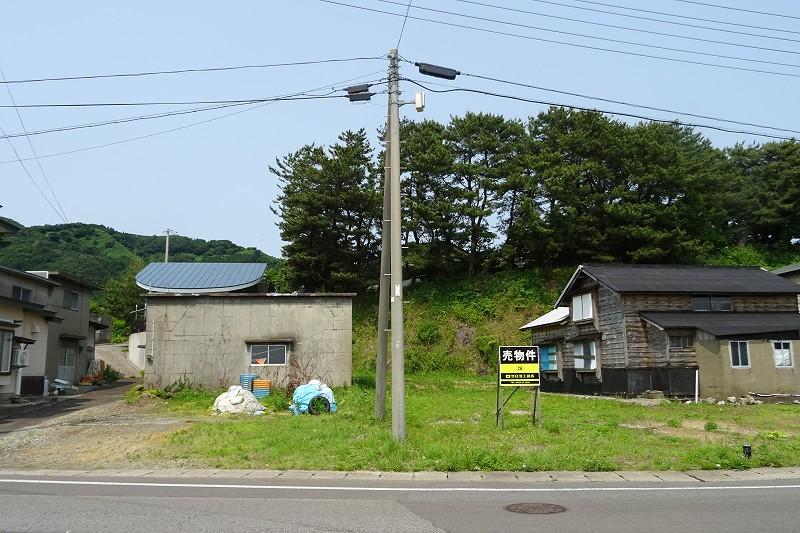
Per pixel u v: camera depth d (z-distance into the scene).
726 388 21.77
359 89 13.04
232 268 36.38
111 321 56.69
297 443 11.31
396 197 12.41
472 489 8.00
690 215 41.47
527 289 40.78
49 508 6.68
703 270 28.23
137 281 33.75
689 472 9.38
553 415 16.62
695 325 23.11
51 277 31.95
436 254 41.31
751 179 45.09
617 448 10.90
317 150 36.72
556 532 5.80
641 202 40.75
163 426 14.27
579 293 28.95
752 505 7.04
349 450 10.58
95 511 6.53
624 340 24.80
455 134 42.62
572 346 29.53
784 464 9.91
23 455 10.70
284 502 7.05
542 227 39.66
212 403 19.73
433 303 40.56
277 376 23.23
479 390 29.20
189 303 23.27
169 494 7.52
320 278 38.03
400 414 11.62
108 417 16.42
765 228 45.38
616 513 6.63
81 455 10.64
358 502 7.09
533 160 40.88
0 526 5.89
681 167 40.09
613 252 41.16
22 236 73.00
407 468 9.42
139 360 42.81
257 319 23.47
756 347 22.02
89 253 77.75
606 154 40.69
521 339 37.94
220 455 10.41
